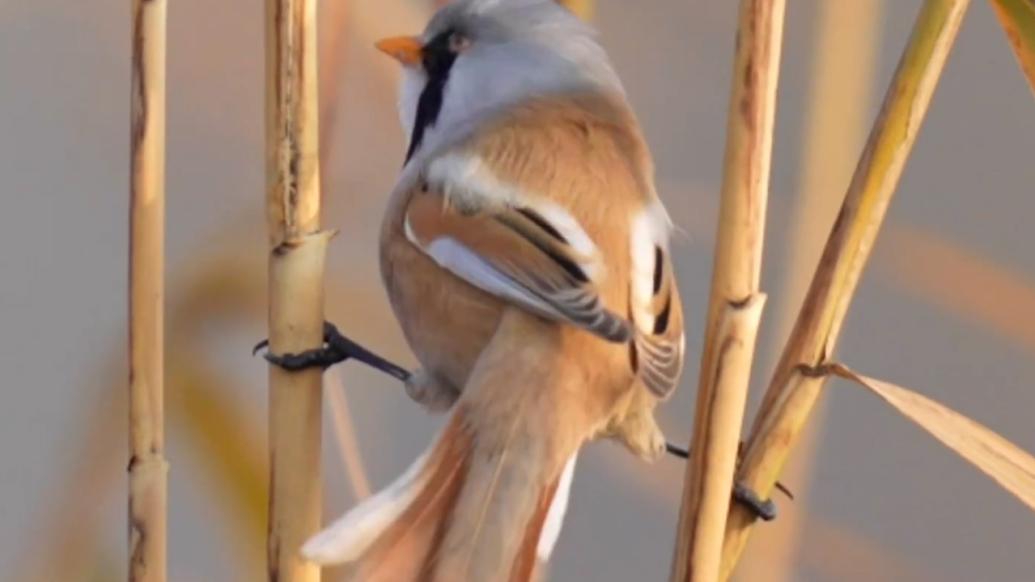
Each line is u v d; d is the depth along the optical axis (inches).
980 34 392.2
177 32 349.7
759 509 222.8
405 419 341.4
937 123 394.9
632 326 226.7
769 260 361.4
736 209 206.8
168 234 346.9
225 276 309.0
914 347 387.5
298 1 225.1
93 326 380.2
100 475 308.0
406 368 334.0
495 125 252.1
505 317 230.8
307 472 229.5
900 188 393.1
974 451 214.1
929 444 391.5
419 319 247.6
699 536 210.4
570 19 270.1
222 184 349.7
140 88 231.0
